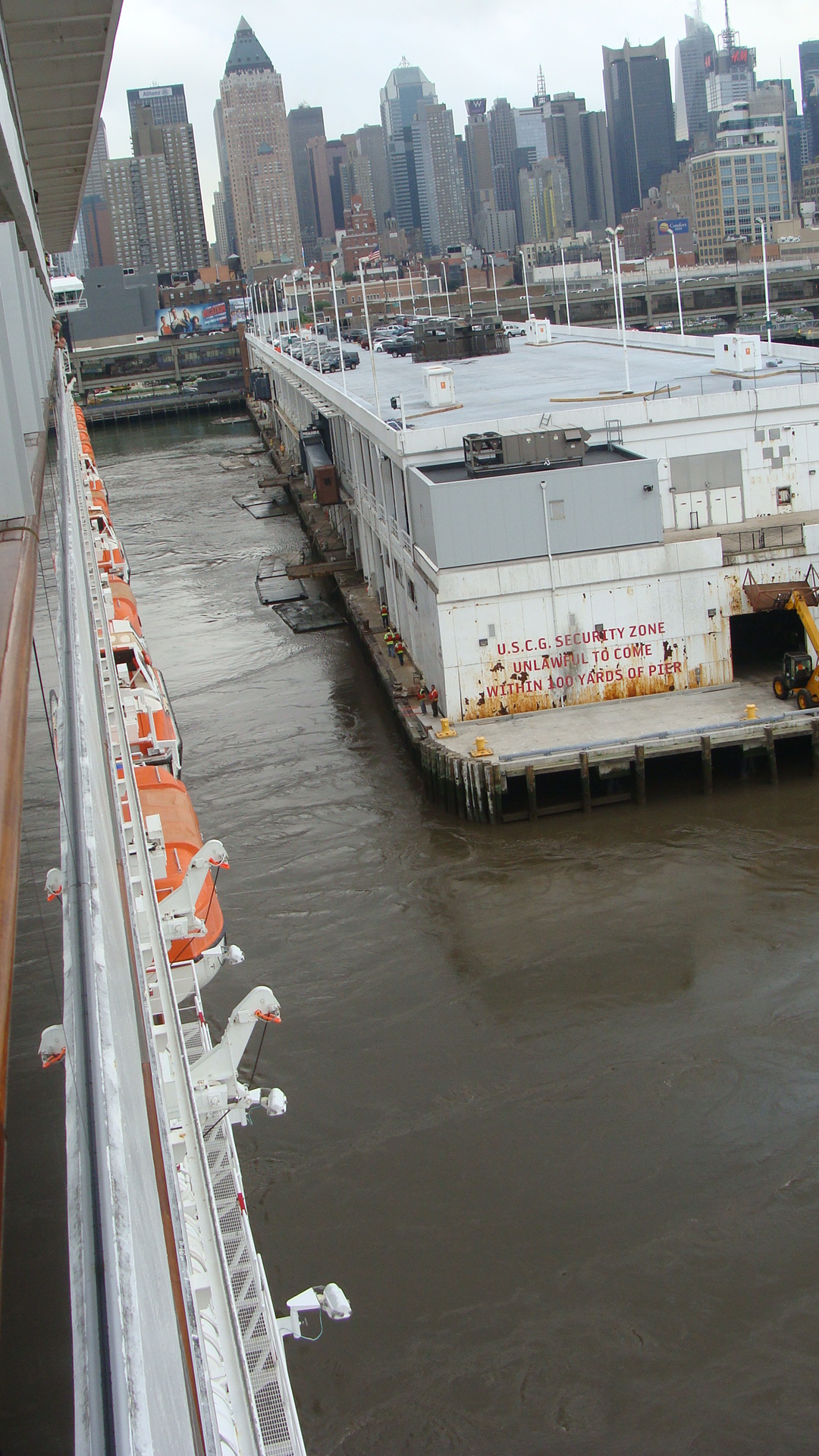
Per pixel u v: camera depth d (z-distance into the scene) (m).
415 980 28.78
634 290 176.88
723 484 42.28
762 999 26.95
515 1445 17.19
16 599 6.55
